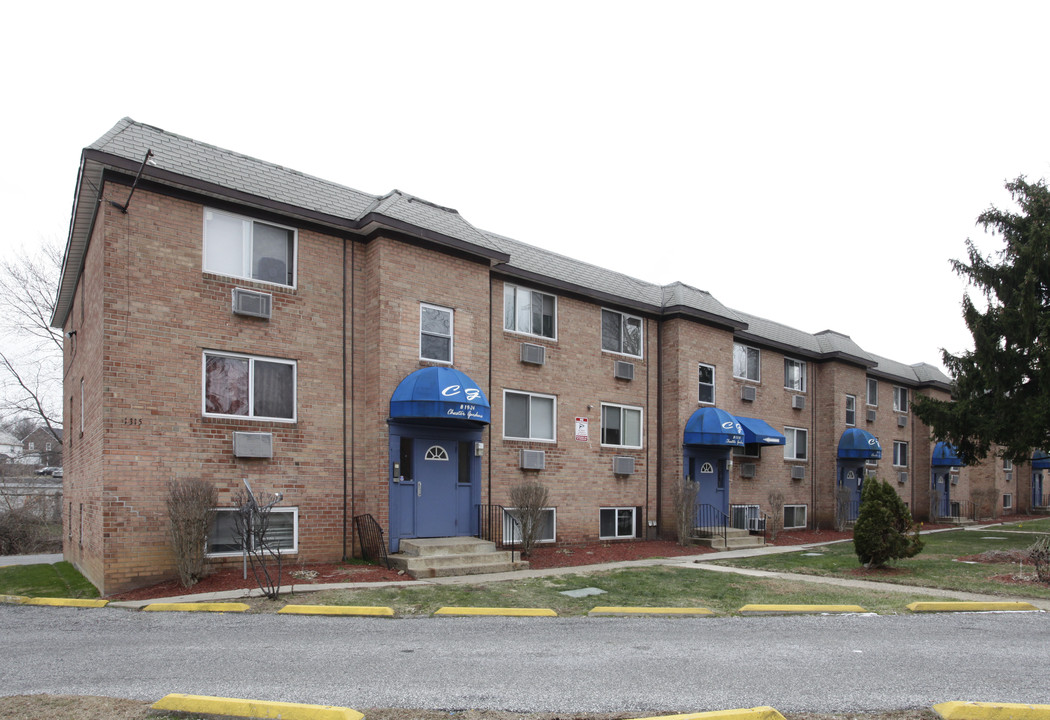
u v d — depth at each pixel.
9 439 44.41
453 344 14.76
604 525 18.58
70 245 14.09
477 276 15.41
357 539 13.47
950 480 33.88
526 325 17.16
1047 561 13.48
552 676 6.27
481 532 14.99
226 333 12.20
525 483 15.69
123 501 10.89
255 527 11.14
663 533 19.70
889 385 31.14
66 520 17.42
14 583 12.75
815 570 13.86
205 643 7.58
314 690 5.80
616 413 19.22
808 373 26.77
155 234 11.59
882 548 13.61
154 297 11.48
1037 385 21.34
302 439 12.91
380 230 13.73
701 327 20.91
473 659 6.90
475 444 15.11
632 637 8.02
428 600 10.06
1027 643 7.75
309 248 13.39
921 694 5.75
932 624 8.90
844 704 5.49
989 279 22.14
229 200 12.38
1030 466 40.66
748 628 8.61
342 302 13.72
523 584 11.56
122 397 11.02
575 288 17.98
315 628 8.39
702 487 20.56
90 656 7.03
